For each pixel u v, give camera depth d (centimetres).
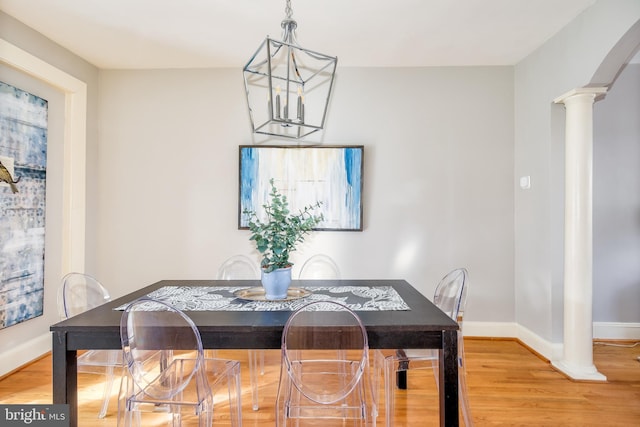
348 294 223
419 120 345
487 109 342
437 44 301
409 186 345
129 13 256
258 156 343
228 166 348
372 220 345
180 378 184
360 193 341
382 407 231
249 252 346
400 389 252
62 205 314
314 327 159
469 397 235
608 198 338
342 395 164
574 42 262
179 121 349
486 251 342
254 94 347
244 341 167
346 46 304
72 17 261
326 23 268
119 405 179
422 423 210
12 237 264
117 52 316
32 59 274
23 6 246
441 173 344
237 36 288
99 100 348
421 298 215
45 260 295
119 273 349
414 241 344
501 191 341
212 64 340
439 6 246
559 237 289
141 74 349
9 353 264
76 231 320
